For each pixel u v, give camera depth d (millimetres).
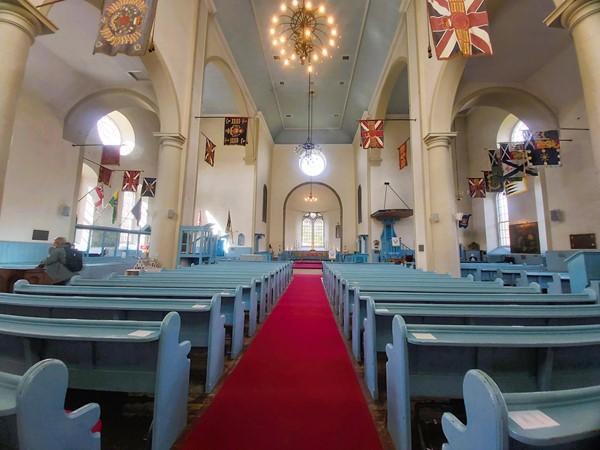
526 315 2115
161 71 6500
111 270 6832
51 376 973
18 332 1546
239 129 8570
